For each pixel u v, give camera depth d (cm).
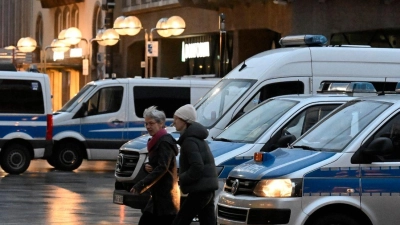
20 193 3105
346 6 5066
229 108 2595
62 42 6266
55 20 9131
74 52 8331
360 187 1703
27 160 3862
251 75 2666
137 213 2645
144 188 1784
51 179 3641
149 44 5056
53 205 2784
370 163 1708
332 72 2673
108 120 3981
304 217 1689
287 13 5281
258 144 2123
